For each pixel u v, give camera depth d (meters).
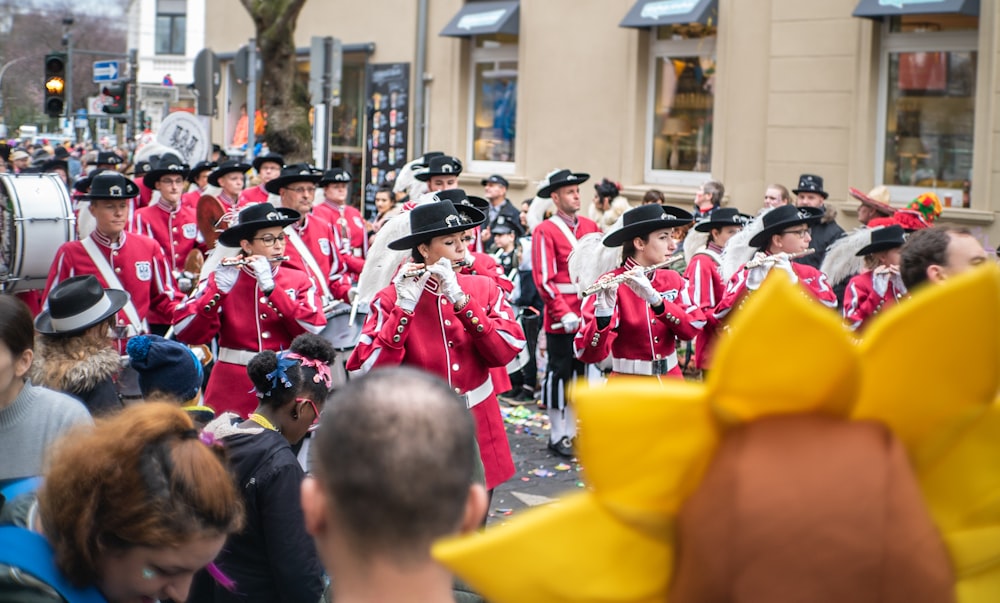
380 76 18.44
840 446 1.03
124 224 8.15
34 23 46.38
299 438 4.02
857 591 1.01
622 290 6.76
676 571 1.06
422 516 1.43
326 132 13.01
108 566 2.18
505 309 5.63
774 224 7.03
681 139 14.73
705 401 1.03
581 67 15.56
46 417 3.37
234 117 22.62
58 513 2.17
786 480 1.02
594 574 1.06
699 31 14.38
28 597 2.13
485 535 1.06
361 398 1.49
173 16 48.94
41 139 33.47
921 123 12.41
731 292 7.09
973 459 1.07
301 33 20.06
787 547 1.01
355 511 1.44
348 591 1.47
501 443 5.64
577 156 15.65
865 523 1.01
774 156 13.38
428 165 11.40
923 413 1.04
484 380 5.61
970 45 12.02
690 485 1.05
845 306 6.82
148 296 8.34
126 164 19.95
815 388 1.02
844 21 12.69
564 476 7.92
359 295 7.02
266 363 3.95
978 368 1.01
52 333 4.24
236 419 3.84
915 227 8.91
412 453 1.43
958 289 0.98
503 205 11.77
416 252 5.56
